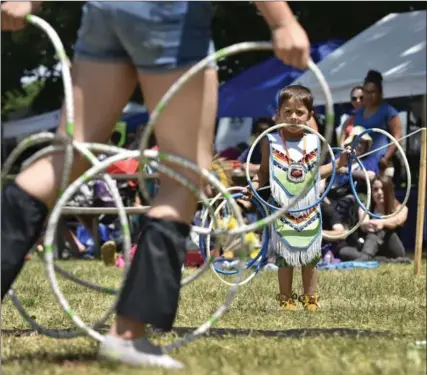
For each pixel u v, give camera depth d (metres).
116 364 6.64
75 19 33.97
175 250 6.71
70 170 6.94
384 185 20.02
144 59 6.79
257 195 11.28
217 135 34.78
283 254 11.16
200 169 6.59
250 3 33.81
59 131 6.98
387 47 24.75
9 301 11.68
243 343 7.76
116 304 6.68
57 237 24.33
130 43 6.78
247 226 6.71
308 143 11.55
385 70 23.92
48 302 11.80
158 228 6.71
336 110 26.61
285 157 11.48
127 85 7.05
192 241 19.56
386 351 7.27
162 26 6.72
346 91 23.86
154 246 6.67
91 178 6.72
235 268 17.59
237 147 27.56
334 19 33.62
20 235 6.87
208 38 6.89
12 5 7.11
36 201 6.89
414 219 23.83
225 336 8.27
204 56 6.84
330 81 24.14
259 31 34.53
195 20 6.80
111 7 6.78
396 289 13.14
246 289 13.45
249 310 10.82
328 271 17.72
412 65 23.84
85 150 6.50
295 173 11.37
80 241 25.28
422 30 25.09
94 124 6.99
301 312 10.51
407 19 25.72
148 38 6.72
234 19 34.12
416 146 25.27
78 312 10.76
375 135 20.22
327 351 7.23
